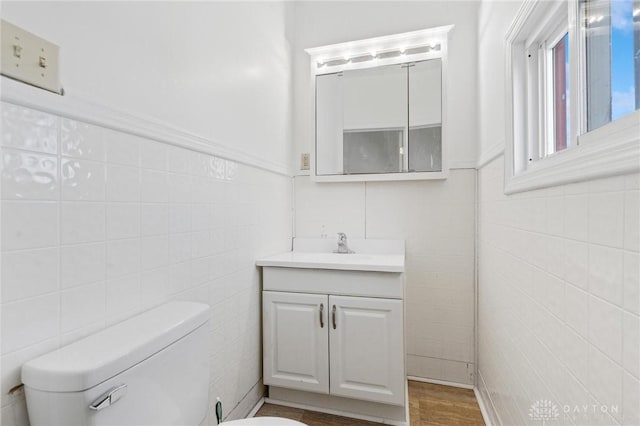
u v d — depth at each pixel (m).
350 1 2.11
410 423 1.54
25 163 0.65
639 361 0.53
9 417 0.62
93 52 0.80
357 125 2.06
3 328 0.61
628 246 0.57
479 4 1.81
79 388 0.60
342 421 1.56
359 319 1.53
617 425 0.59
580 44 0.80
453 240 1.92
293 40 2.20
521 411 1.12
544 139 1.15
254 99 1.64
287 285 1.63
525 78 1.19
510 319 1.25
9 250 0.62
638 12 0.66
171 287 1.06
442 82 1.89
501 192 1.38
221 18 1.35
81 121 0.76
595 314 0.67
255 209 1.66
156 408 0.76
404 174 1.95
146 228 0.96
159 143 1.01
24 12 0.65
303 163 2.17
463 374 1.90
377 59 2.03
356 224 2.07
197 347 0.93
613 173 0.60
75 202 0.75
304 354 1.60
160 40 1.02
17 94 0.62
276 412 1.63
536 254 0.99
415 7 1.99
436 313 1.94
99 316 0.80
